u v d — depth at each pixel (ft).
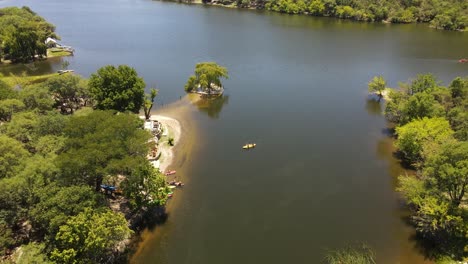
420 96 331.77
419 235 237.66
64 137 257.96
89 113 279.90
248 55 608.19
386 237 237.66
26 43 566.36
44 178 214.48
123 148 237.86
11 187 199.31
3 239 188.75
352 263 210.79
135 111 362.94
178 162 312.71
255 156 324.60
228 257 223.30
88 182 232.73
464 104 328.29
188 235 238.48
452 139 259.39
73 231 190.90
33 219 203.51
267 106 424.05
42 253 190.39
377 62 586.04
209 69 442.09
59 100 381.81
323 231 242.78
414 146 295.48
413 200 231.71
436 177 228.02
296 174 299.99
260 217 254.27
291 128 374.22
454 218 211.61
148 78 500.33
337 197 274.16
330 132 367.66
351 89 477.77
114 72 348.38
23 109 312.91
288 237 237.86
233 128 373.20
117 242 216.54
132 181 234.38
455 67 564.71
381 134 364.58
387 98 444.96
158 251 226.58
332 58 602.85
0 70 532.73
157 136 345.72
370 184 288.51
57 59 586.86
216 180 290.97
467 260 210.59
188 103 428.97
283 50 640.99
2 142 234.99
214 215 255.09
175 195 272.72
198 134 359.66
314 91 469.16
